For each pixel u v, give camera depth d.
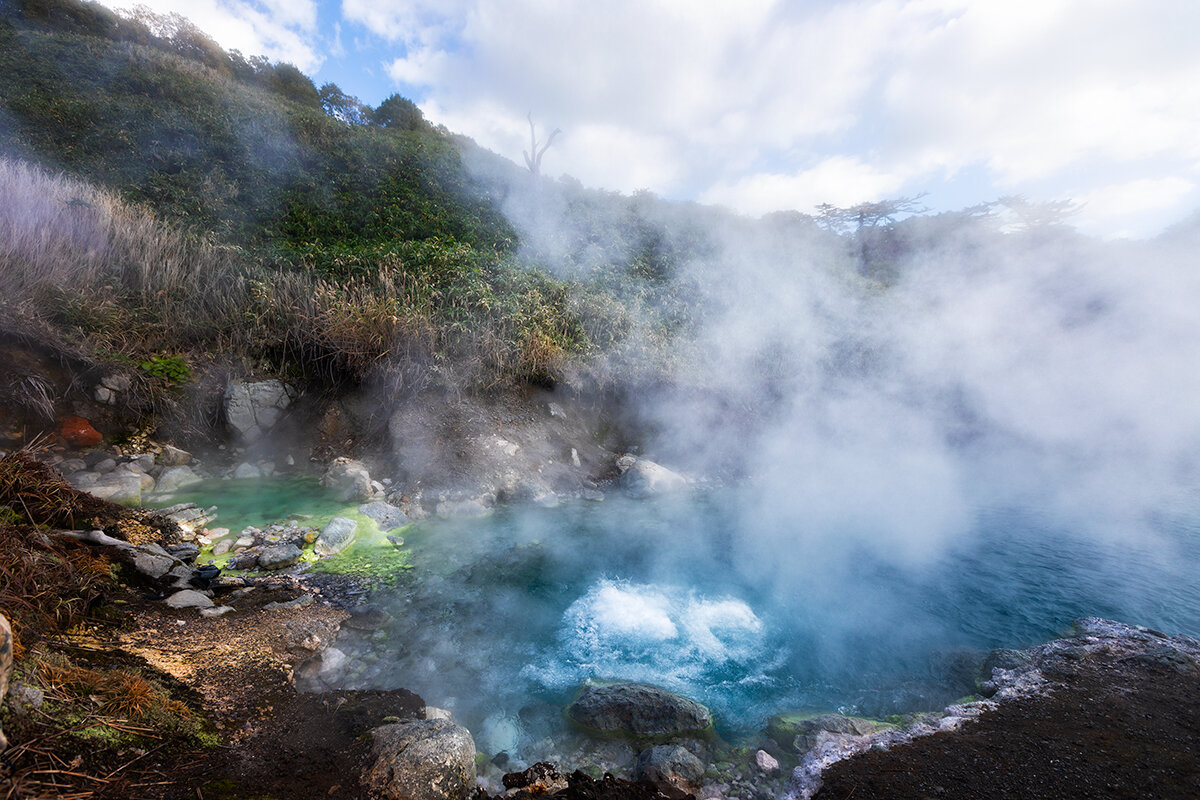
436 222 12.71
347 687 3.11
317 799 1.95
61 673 2.03
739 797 2.50
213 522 5.12
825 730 2.93
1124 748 2.67
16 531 2.89
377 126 23.66
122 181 10.06
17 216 6.52
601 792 2.28
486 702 3.14
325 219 11.62
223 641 3.01
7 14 16.94
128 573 3.41
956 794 2.39
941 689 3.45
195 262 7.68
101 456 5.52
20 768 1.57
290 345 7.18
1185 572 4.97
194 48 21.89
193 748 2.05
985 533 5.90
